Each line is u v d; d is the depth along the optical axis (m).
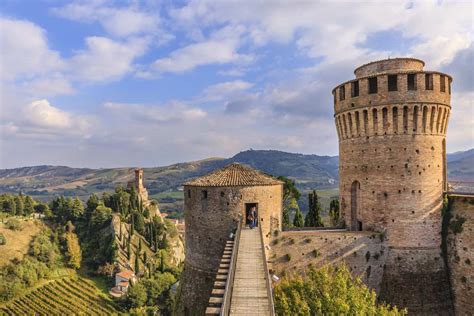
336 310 30.64
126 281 163.38
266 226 43.22
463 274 42.00
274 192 44.53
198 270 44.06
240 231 39.66
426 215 43.69
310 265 42.69
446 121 45.88
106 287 169.38
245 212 43.38
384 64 46.47
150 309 134.00
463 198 43.38
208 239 43.31
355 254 43.22
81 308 146.38
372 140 45.41
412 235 43.56
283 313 29.92
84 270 184.38
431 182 44.03
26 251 177.00
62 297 154.12
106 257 186.25
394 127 44.09
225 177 45.16
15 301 147.25
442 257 43.88
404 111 43.72
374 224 45.03
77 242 198.00
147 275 164.50
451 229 43.56
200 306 42.94
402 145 43.81
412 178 43.69
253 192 42.75
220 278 24.39
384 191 44.41
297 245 43.03
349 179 48.50
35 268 165.25
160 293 145.75
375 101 44.59
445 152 46.75
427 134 44.06
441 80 44.72
